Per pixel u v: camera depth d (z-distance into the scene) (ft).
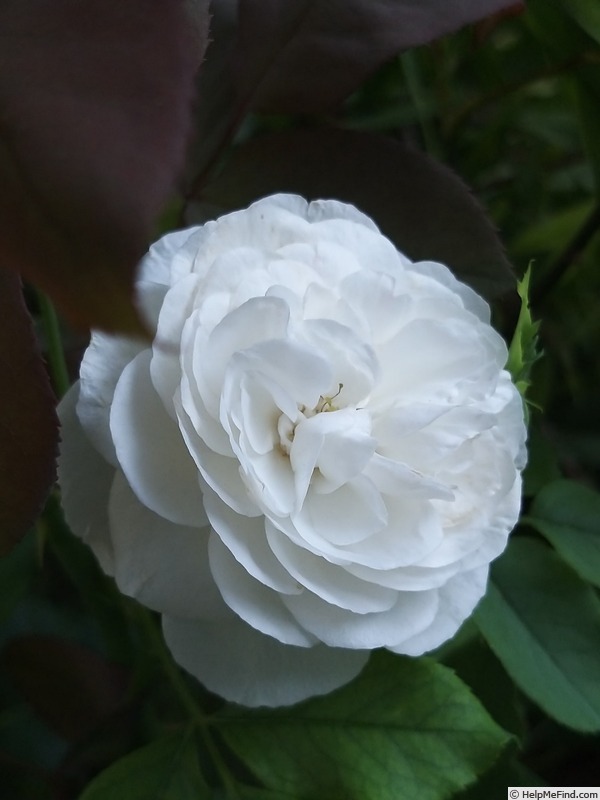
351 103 0.91
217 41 0.64
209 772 0.60
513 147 0.98
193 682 0.67
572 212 0.93
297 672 0.54
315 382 0.50
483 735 0.56
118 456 0.49
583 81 0.77
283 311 0.49
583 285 0.96
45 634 0.78
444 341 0.54
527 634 0.61
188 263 0.53
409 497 0.53
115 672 0.78
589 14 0.69
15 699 0.85
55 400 0.48
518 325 0.58
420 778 0.55
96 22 0.39
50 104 0.36
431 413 0.51
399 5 0.63
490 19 0.74
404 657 0.58
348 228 0.55
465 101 0.89
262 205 0.54
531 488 0.70
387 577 0.51
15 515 0.49
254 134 0.86
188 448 0.49
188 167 0.67
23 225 0.33
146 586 0.51
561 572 0.64
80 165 0.34
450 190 0.65
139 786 0.57
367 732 0.57
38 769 0.75
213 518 0.49
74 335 0.71
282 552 0.50
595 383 1.00
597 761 0.78
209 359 0.50
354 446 0.50
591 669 0.60
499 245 0.65
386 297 0.53
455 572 0.53
